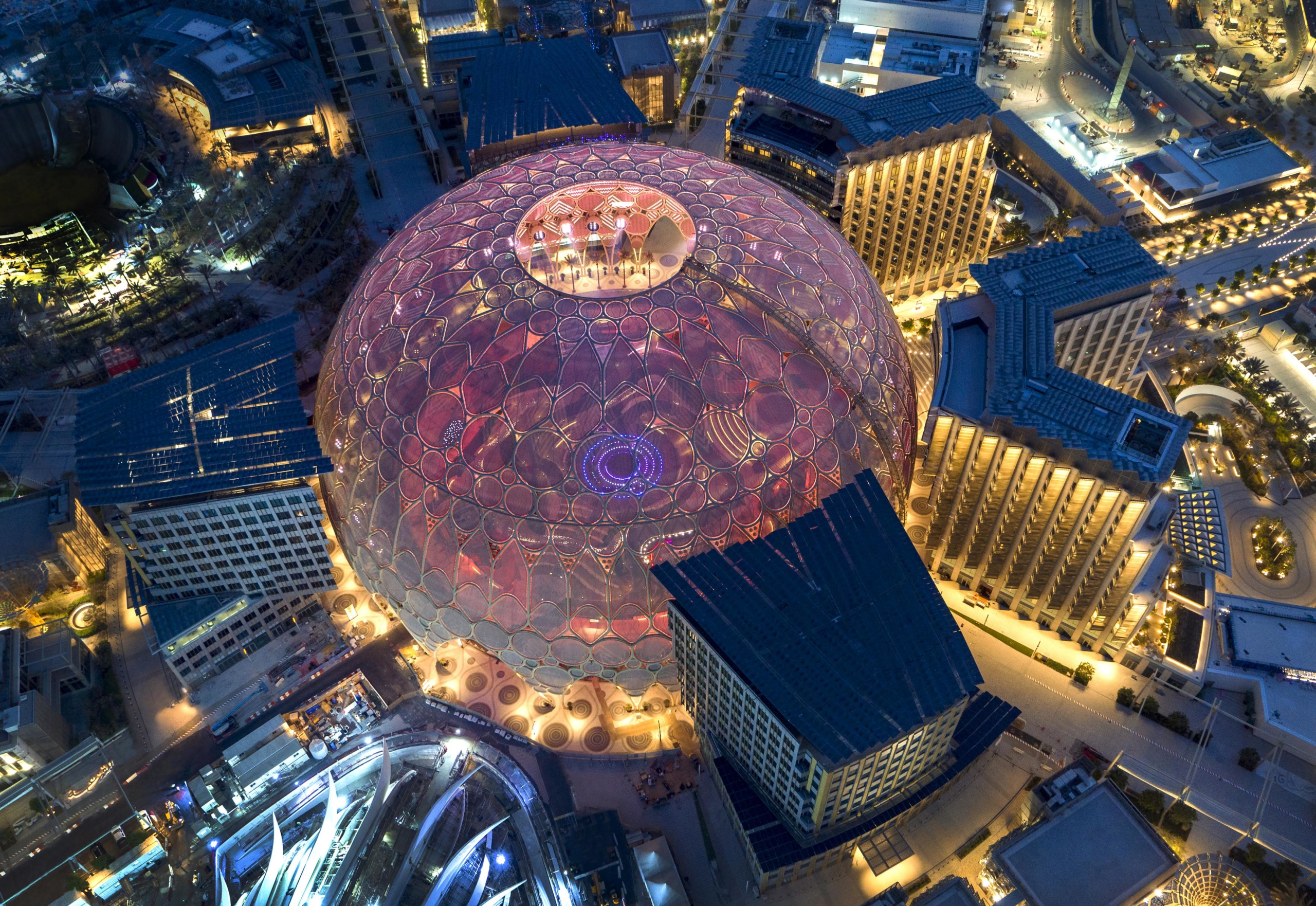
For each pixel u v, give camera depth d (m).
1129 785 136.88
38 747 137.62
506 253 142.25
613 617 130.50
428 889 122.50
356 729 144.12
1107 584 141.62
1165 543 147.50
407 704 146.62
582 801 137.00
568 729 143.88
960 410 140.62
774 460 132.25
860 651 116.75
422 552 134.12
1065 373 141.38
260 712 146.62
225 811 136.25
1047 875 118.12
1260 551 166.12
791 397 134.62
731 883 129.00
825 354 139.25
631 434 128.50
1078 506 135.75
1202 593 150.50
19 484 173.25
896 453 146.25
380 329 143.00
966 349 150.62
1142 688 147.88
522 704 146.75
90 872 131.50
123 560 167.75
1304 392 192.75
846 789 115.81
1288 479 176.38
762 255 144.62
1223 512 170.62
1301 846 131.00
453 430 131.38
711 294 137.50
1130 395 184.00
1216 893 116.81
